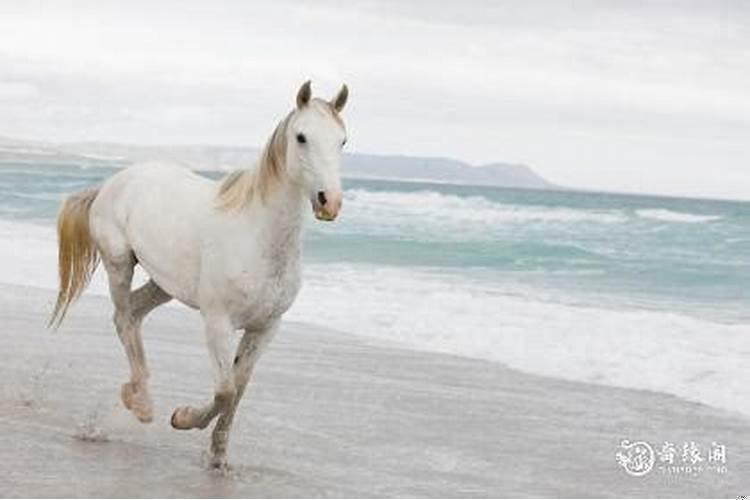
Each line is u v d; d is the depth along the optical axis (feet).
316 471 21.54
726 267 76.13
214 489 19.39
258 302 19.94
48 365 30.30
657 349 39.14
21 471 19.57
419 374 33.19
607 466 23.66
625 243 94.22
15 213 102.89
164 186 21.98
